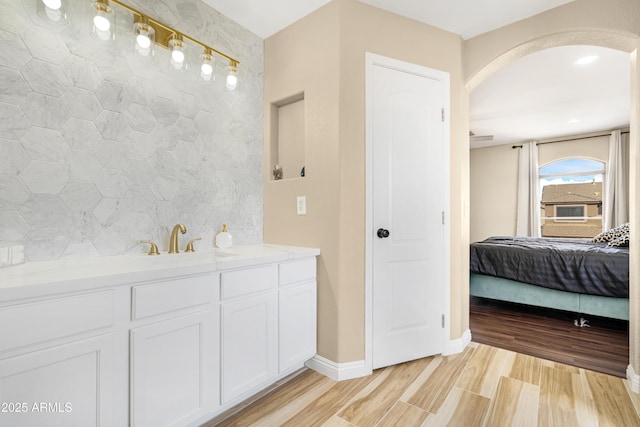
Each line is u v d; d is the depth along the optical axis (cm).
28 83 128
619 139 481
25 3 127
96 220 149
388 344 202
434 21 214
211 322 142
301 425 146
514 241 400
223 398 146
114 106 154
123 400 114
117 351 112
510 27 217
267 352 167
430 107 217
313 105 200
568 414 155
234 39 213
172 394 127
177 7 180
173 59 164
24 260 128
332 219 190
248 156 223
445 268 223
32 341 93
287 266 178
